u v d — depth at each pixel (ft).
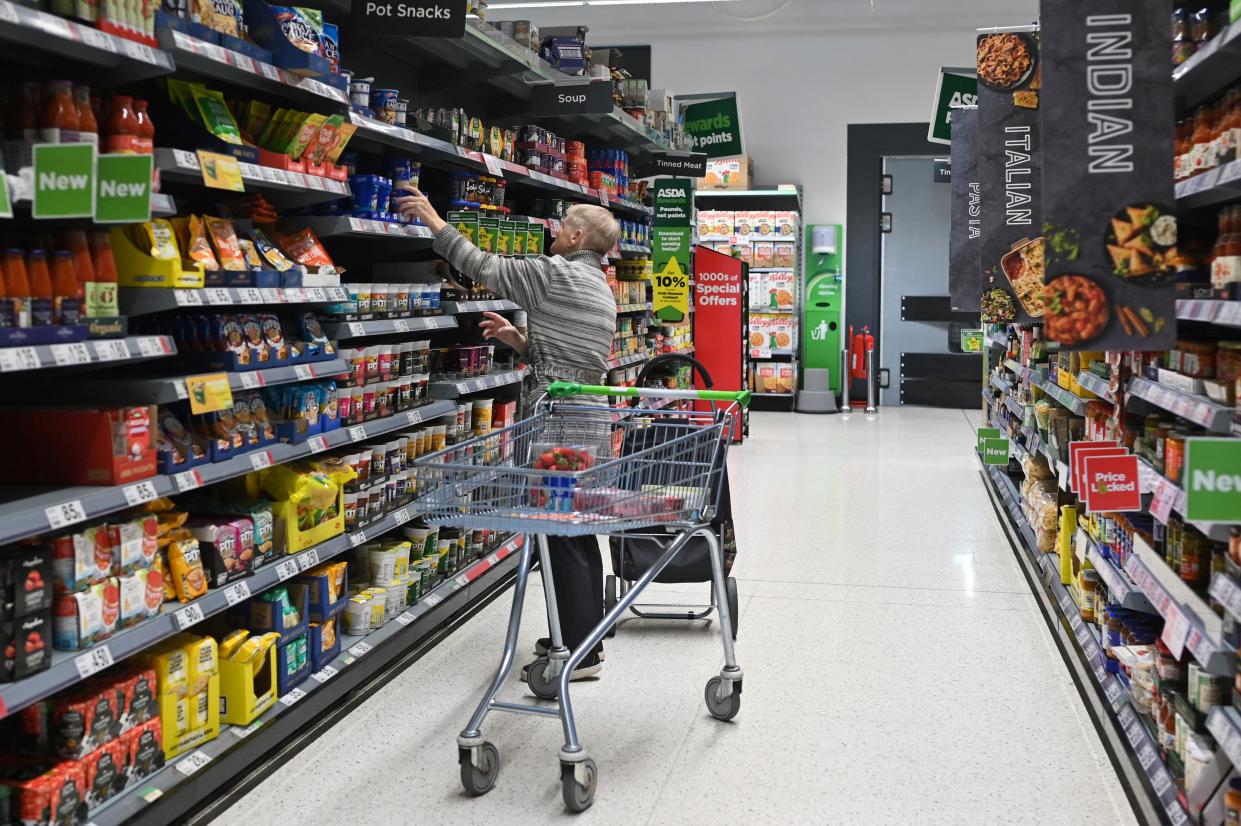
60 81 8.17
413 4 12.46
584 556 12.68
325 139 11.53
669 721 11.68
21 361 7.41
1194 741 8.20
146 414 8.98
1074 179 8.11
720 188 42.32
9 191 7.54
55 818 7.83
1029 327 19.85
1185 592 8.84
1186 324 11.12
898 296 45.44
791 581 17.53
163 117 10.23
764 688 12.67
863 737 11.23
